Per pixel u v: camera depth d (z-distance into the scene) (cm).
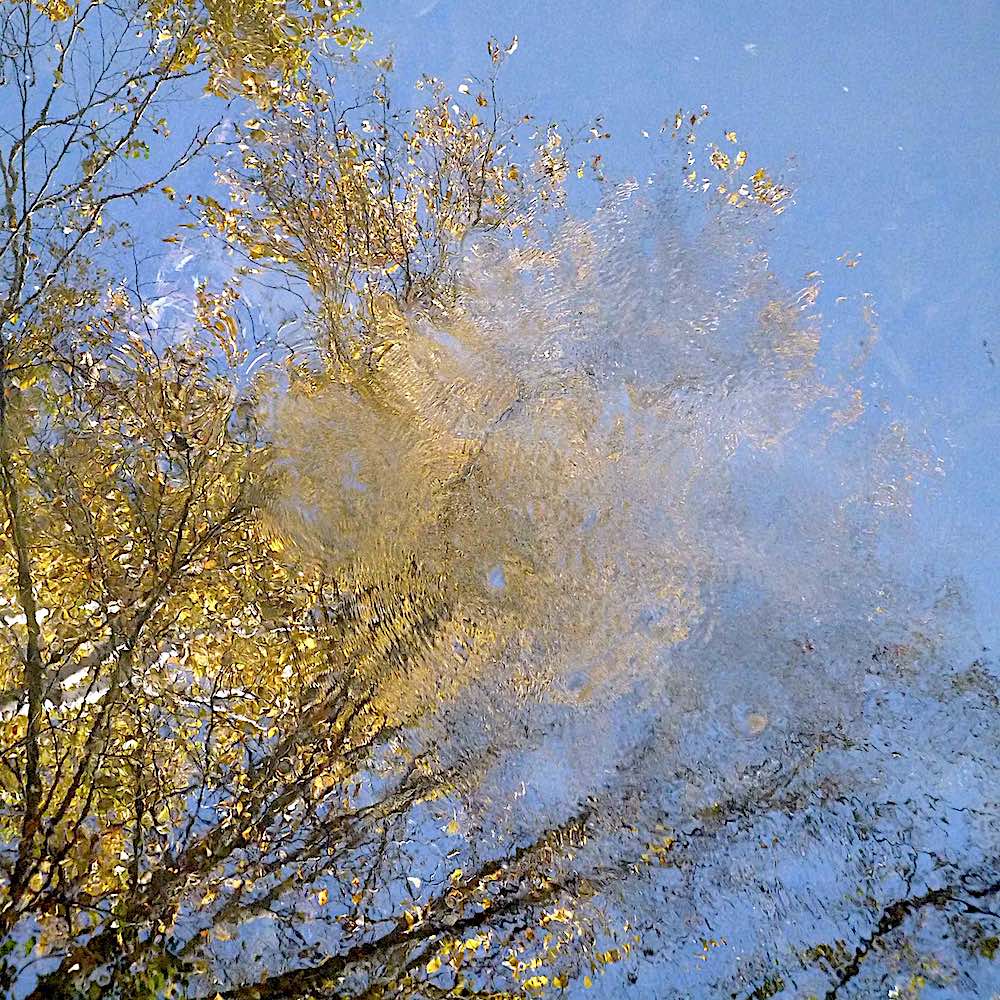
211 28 674
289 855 498
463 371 637
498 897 518
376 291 703
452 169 739
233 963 463
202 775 491
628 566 592
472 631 571
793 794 572
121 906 425
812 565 610
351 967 474
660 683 575
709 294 659
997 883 561
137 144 631
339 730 541
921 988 539
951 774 592
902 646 609
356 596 568
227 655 522
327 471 585
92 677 498
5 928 384
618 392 636
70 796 414
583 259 667
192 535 536
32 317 576
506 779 548
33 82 592
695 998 523
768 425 636
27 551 469
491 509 595
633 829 546
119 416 573
